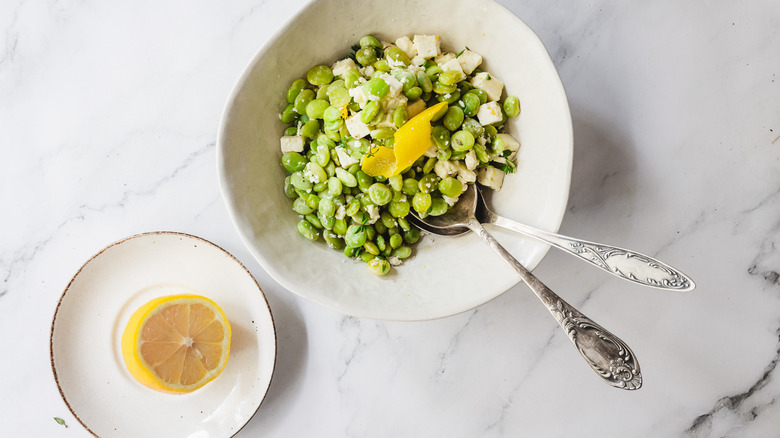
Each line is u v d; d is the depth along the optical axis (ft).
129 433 1.75
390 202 1.59
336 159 1.57
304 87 1.62
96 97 1.79
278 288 1.81
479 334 1.81
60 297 1.74
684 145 1.77
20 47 1.79
